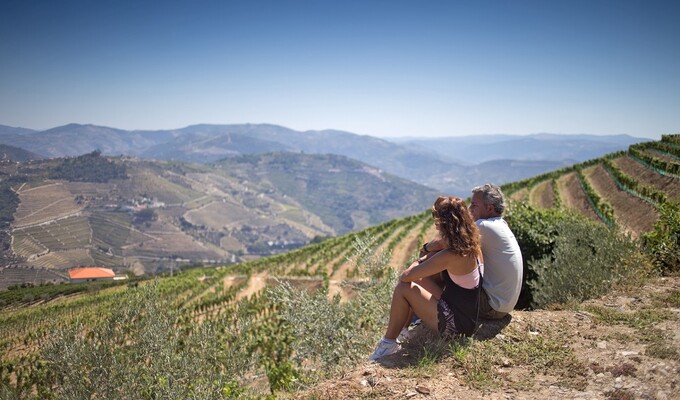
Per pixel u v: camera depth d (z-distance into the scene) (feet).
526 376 13.43
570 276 22.44
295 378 20.74
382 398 12.48
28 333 144.36
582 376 13.25
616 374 13.03
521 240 30.30
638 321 17.15
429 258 15.70
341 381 13.82
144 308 22.89
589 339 15.80
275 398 17.83
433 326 15.47
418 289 15.56
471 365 13.88
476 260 14.88
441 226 14.74
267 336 59.41
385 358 15.08
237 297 152.66
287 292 23.81
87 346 19.94
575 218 32.63
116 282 310.86
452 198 14.99
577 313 18.67
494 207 15.99
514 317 17.71
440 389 12.73
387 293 23.73
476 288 15.03
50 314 180.65
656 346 14.48
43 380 24.27
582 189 166.40
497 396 12.30
